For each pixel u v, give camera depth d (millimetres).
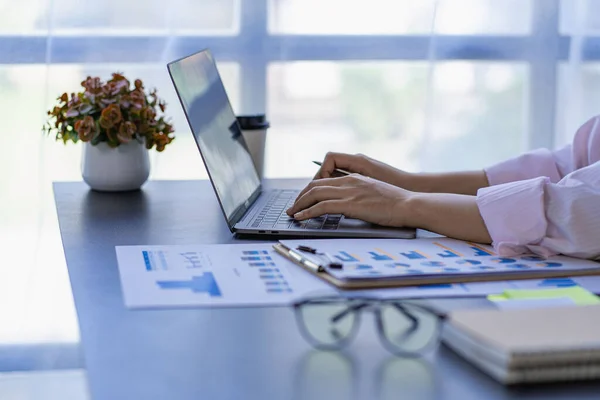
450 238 1076
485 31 2373
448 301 809
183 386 620
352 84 2346
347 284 836
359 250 988
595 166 1044
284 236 1096
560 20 2406
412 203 1101
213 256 984
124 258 977
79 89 2174
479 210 1059
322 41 2305
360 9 2309
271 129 2330
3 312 2164
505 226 1013
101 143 1409
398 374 638
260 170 1604
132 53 2189
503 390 605
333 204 1127
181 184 1522
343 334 706
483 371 640
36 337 2180
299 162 2365
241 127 1565
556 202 1013
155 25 2191
